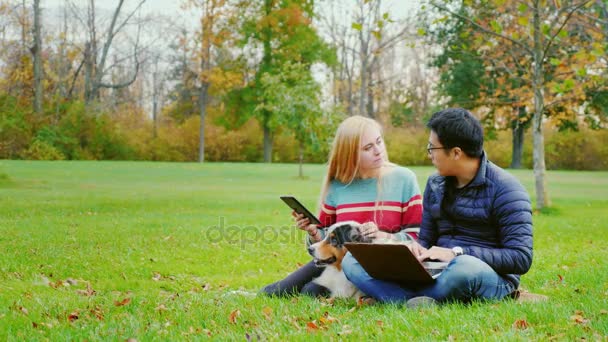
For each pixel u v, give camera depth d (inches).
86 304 192.4
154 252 332.2
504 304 159.8
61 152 1664.6
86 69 1833.2
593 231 435.2
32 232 401.7
